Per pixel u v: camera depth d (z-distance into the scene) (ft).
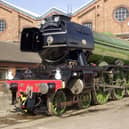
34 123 34.86
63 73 39.11
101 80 48.01
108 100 53.31
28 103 40.40
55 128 31.45
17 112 42.57
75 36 43.11
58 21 41.93
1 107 46.60
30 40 43.04
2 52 94.99
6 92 41.83
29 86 39.40
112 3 119.75
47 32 42.47
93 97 46.83
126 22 117.39
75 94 41.50
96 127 31.35
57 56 42.52
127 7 117.19
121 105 47.11
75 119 36.27
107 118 36.09
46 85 37.47
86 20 123.24
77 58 43.86
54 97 39.37
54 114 39.34
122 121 33.99
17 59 94.94
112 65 51.08
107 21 120.16
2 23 136.77
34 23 131.44
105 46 52.21
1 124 34.58
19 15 134.31
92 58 49.29
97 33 51.90
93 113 40.32
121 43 57.98
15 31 134.41
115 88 52.37
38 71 41.63
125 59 59.00
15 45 108.06
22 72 42.93
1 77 89.51
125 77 56.90
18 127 32.73
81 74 41.98
